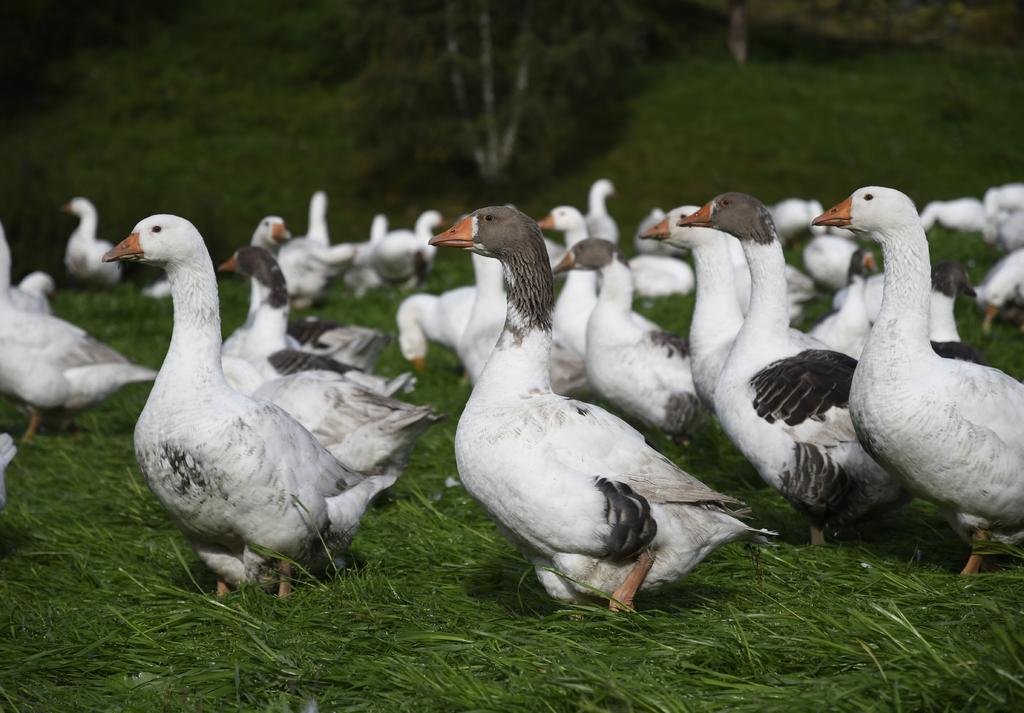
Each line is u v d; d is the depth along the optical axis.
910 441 5.54
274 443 5.66
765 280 7.08
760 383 6.69
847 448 6.33
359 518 6.18
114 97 40.72
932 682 3.98
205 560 6.00
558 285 19.73
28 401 10.11
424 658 4.67
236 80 42.19
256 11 46.06
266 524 5.68
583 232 13.74
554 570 5.21
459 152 36.84
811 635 4.59
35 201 24.19
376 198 35.66
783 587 5.62
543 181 35.81
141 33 44.41
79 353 10.27
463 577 6.12
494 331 10.95
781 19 50.75
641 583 5.21
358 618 5.25
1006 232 17.56
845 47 47.38
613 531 4.95
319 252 18.50
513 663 4.49
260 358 9.80
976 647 4.18
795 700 3.97
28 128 38.72
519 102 35.25
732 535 5.21
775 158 35.47
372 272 22.97
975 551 5.65
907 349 5.62
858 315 9.99
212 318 5.84
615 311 9.24
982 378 5.54
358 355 11.69
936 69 44.28
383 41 36.59
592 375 9.39
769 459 6.55
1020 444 5.48
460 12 36.28
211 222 25.83
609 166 35.91
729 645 4.52
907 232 5.69
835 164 34.88
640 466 5.14
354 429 7.18
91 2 44.88
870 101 39.56
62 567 6.59
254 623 5.13
